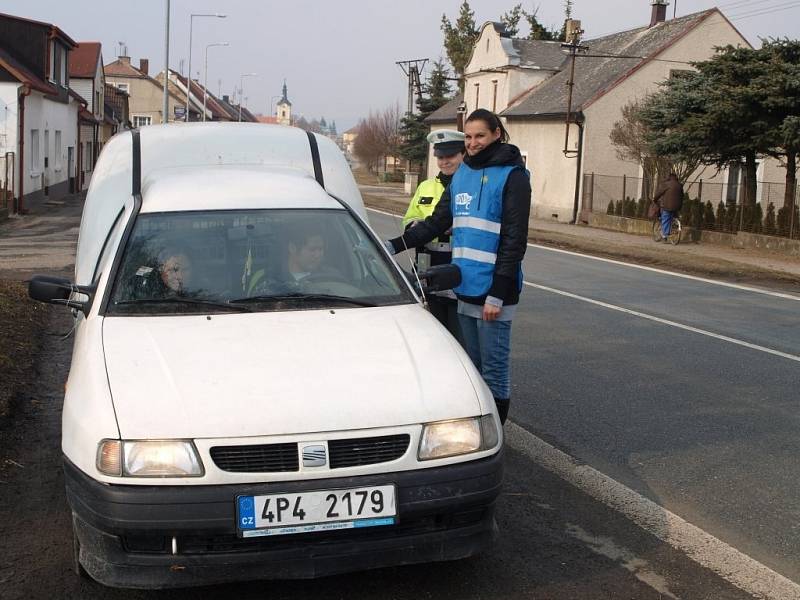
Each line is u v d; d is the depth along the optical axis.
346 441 3.38
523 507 4.67
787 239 19.92
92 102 47.38
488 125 5.00
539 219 33.12
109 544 3.27
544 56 40.00
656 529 4.41
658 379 7.53
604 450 5.65
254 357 3.71
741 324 10.36
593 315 10.80
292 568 3.33
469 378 3.77
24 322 9.01
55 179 34.12
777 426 6.23
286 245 4.66
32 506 4.52
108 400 3.43
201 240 4.61
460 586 3.75
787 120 18.89
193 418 3.33
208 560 3.27
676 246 21.97
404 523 3.46
